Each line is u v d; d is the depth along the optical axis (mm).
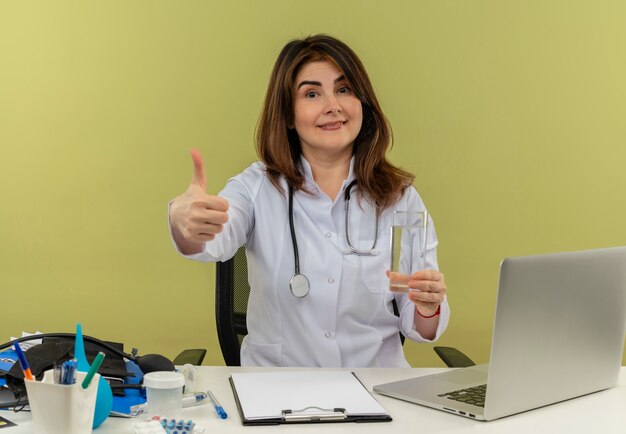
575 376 1353
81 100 2660
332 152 1851
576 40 2670
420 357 2709
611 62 2674
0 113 2666
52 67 2654
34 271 2693
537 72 2670
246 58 2658
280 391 1309
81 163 2674
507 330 1197
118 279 2691
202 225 1355
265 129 1884
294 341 1799
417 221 1448
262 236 1836
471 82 2672
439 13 2658
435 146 2688
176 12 2650
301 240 1825
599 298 1365
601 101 2684
